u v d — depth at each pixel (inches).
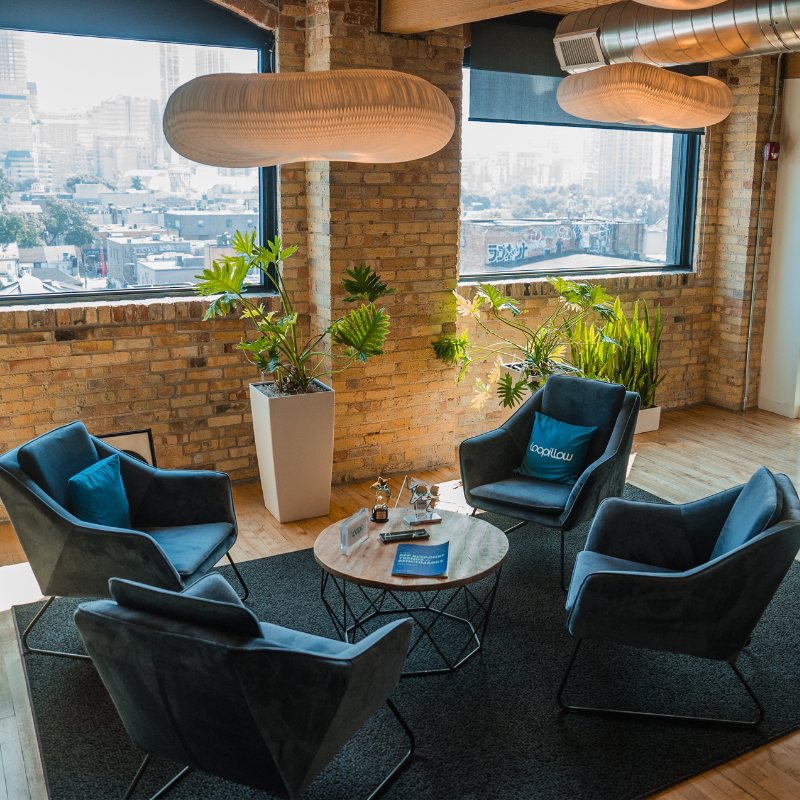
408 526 146.5
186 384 203.8
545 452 176.7
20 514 134.0
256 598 159.2
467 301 228.7
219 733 94.9
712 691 131.4
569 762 114.7
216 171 205.3
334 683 92.3
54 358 187.8
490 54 222.5
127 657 95.3
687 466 232.1
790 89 260.1
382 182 202.1
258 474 219.8
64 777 111.7
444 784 110.2
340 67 189.9
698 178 274.8
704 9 175.6
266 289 214.8
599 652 142.6
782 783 111.8
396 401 219.6
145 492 155.9
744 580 116.1
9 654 141.6
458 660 139.2
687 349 283.9
